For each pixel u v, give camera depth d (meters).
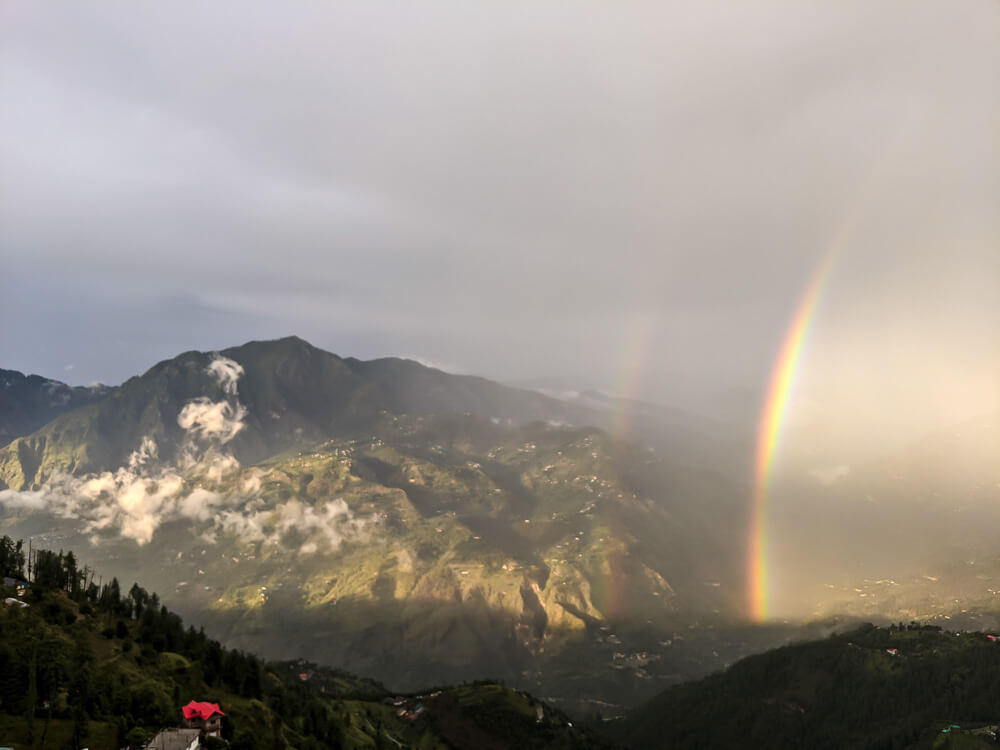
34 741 178.38
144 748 186.12
